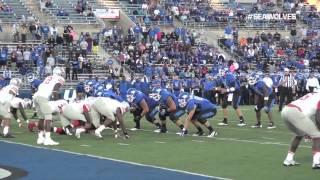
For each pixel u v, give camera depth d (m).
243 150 25.12
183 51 67.62
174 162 21.62
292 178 18.19
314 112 19.27
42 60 58.91
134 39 67.75
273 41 76.25
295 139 20.53
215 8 85.88
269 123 38.81
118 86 40.03
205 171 19.56
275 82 52.78
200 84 56.72
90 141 28.42
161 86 36.81
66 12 72.00
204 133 32.53
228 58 71.94
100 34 68.19
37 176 18.56
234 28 79.00
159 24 76.31
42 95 26.80
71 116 30.53
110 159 22.34
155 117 33.78
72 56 61.09
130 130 34.09
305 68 69.44
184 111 32.09
